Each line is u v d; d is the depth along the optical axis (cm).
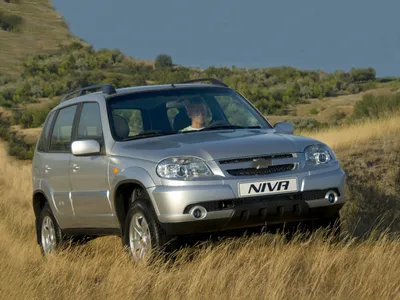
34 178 2156
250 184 1566
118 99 1858
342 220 2264
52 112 2130
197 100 1848
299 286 1384
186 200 1541
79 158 1864
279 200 1584
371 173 3203
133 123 1794
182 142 1662
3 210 3120
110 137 1772
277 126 1856
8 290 1541
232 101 1905
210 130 1788
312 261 1545
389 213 2581
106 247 2042
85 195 1848
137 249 1664
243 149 1602
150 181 1595
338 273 1453
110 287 1495
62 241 2038
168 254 1591
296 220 1620
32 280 1602
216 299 1353
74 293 1492
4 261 1867
